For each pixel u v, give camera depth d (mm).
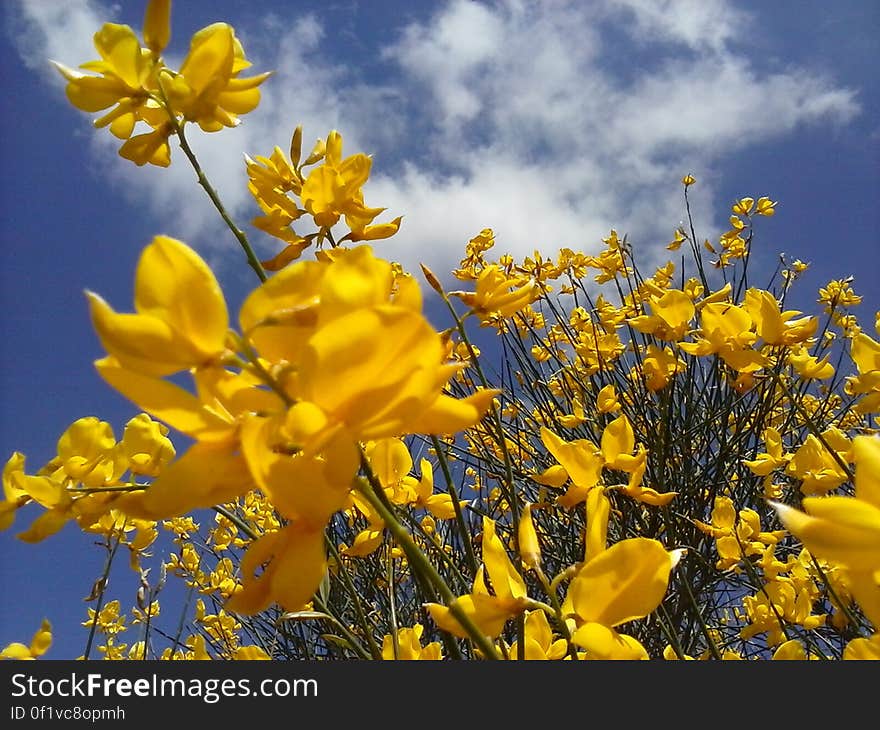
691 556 3125
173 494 562
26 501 1272
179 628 2812
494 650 704
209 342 580
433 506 1523
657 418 3801
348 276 579
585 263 4582
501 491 3150
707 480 3713
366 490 637
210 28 1337
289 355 612
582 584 750
